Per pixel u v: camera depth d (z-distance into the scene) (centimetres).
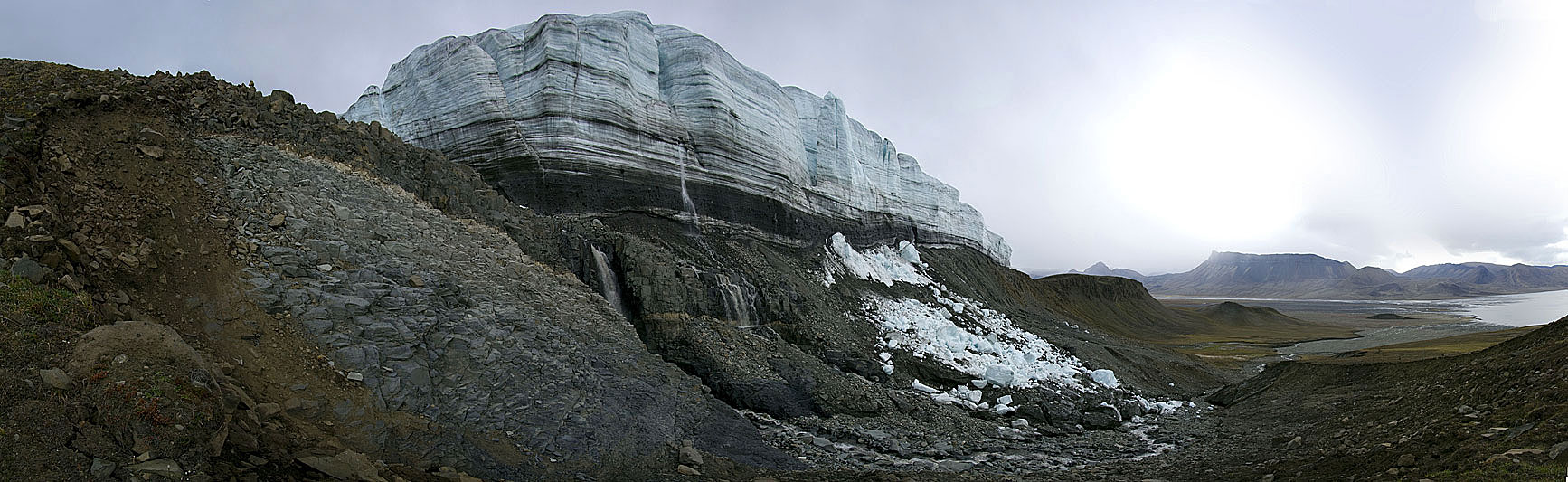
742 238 4388
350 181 1794
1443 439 1179
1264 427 2364
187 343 1073
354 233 1564
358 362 1223
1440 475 949
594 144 3622
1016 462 1845
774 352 2714
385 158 2152
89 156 1341
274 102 1984
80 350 831
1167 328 11362
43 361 800
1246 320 14112
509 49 3688
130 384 803
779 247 4703
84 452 699
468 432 1227
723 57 4584
